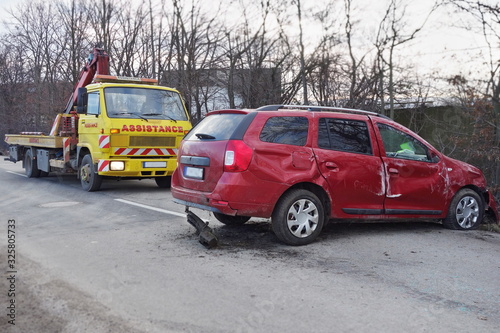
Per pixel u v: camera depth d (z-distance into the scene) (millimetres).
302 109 6074
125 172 10250
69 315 3535
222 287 4160
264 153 5422
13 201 9281
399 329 3357
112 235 6164
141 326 3357
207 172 5629
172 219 7305
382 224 7035
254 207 5371
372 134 6203
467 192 6820
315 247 5574
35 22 29750
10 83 32375
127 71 20297
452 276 4586
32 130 29781
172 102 11211
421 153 6562
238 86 15297
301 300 3873
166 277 4418
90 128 10695
